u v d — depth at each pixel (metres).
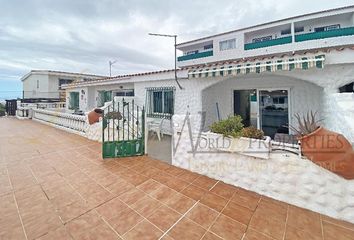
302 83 9.72
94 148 9.70
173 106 12.48
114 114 9.69
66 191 5.44
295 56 7.75
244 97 11.79
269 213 4.48
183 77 11.31
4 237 3.69
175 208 4.68
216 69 9.50
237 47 28.22
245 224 4.11
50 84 33.47
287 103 10.26
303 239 3.68
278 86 10.43
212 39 30.64
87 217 4.34
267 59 8.38
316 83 7.98
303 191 4.64
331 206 4.32
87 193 5.35
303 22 24.27
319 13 22.59
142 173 6.66
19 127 16.58
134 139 8.47
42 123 19.34
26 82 37.78
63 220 4.22
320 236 3.76
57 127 15.86
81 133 12.67
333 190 4.28
